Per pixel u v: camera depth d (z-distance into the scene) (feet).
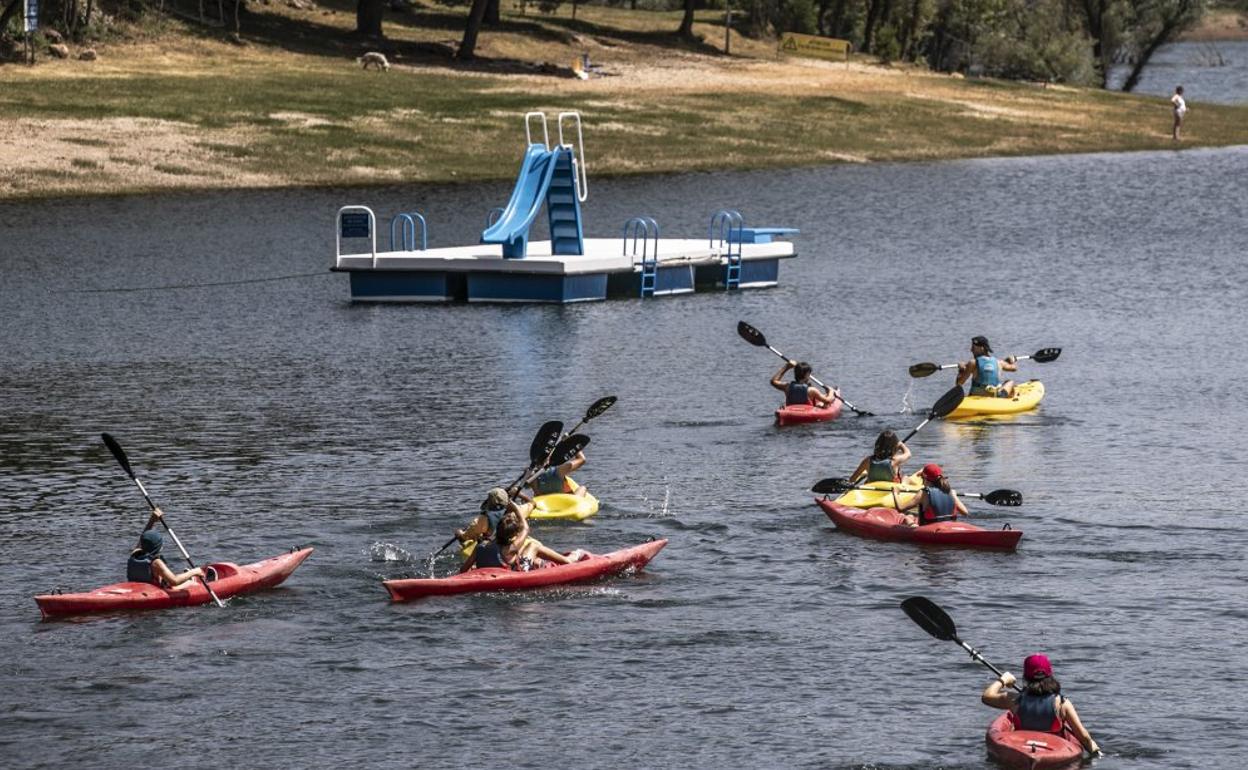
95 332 301.02
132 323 310.65
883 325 307.78
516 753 116.88
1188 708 123.44
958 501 168.14
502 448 208.85
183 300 336.90
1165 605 146.51
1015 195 536.83
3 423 226.17
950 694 126.93
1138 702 124.57
